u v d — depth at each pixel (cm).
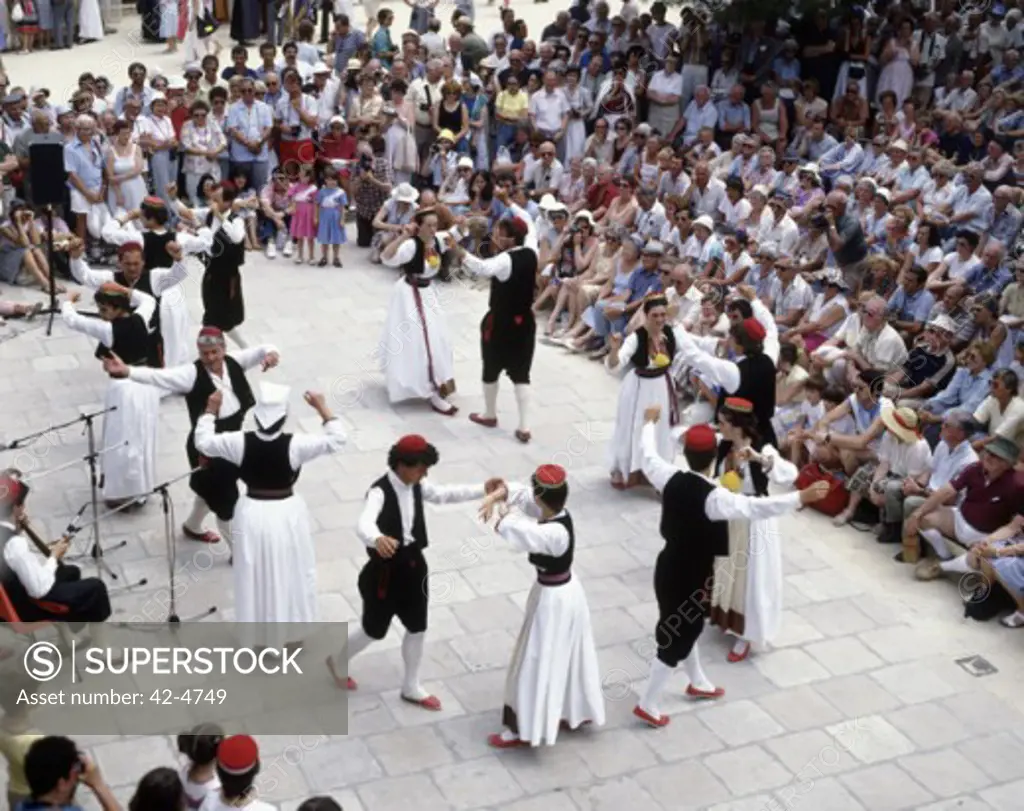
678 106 1730
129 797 718
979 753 787
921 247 1282
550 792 739
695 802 736
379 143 1562
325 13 2070
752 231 1367
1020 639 901
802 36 1777
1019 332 1122
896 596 945
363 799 727
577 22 1944
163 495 862
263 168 1602
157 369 919
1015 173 1485
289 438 791
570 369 1289
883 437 1009
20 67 1945
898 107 1781
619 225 1332
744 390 919
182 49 2061
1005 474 927
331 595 907
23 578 757
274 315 1373
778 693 834
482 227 1452
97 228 1482
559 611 745
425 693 803
